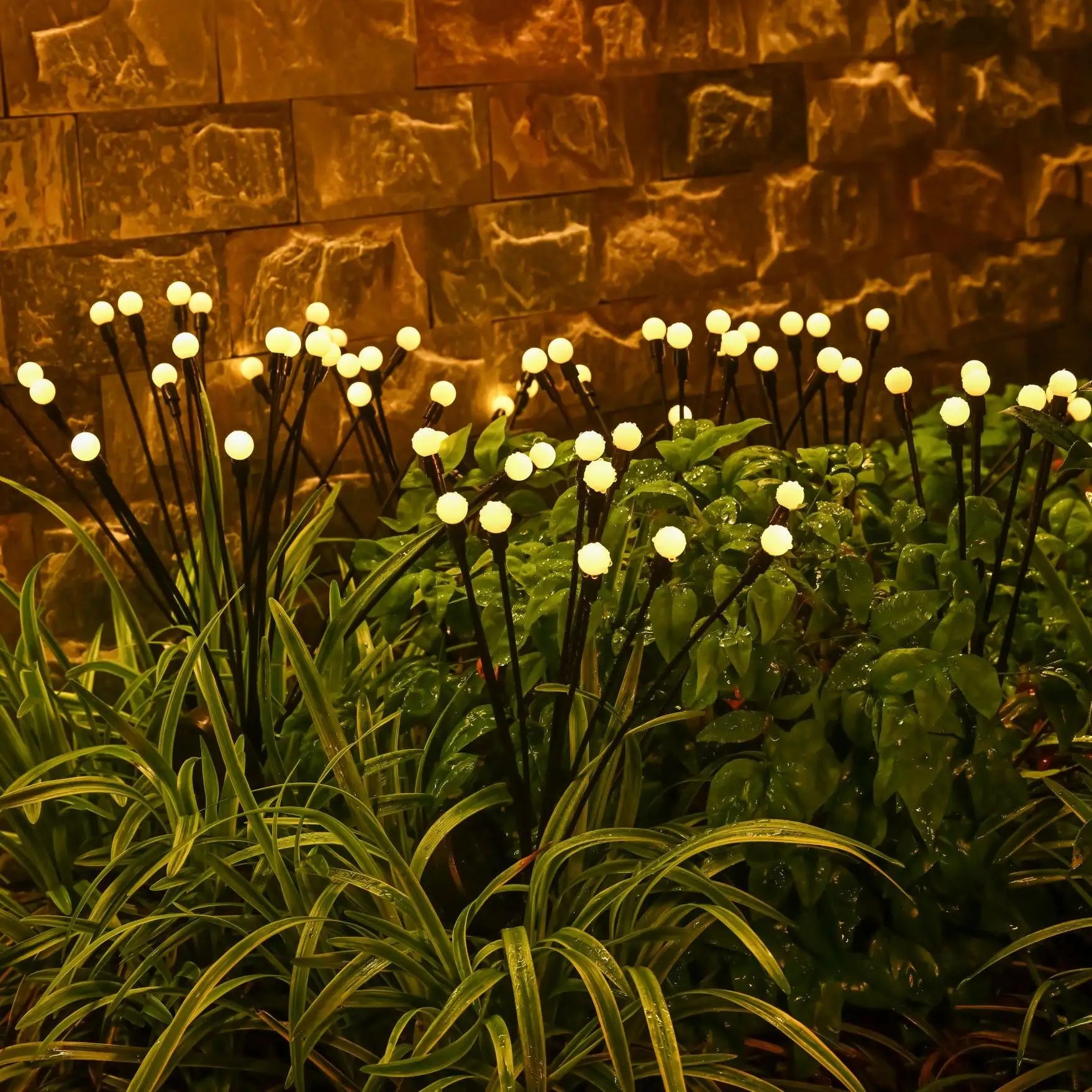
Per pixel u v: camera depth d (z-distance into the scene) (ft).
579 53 8.69
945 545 7.04
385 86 8.31
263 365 8.36
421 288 8.59
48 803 7.13
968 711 7.01
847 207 9.55
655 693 6.89
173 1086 6.81
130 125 7.89
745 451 7.23
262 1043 6.97
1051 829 7.18
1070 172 10.12
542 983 6.64
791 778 6.72
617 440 6.42
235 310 8.24
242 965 6.90
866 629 7.14
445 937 6.48
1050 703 6.86
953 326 10.02
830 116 9.39
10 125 7.70
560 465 7.42
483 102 8.54
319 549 8.63
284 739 7.29
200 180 8.05
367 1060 6.63
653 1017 6.20
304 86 8.16
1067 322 10.46
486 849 7.11
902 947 6.89
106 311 7.37
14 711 7.27
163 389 7.23
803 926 6.88
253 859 6.94
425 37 8.34
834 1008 6.81
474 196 8.61
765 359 7.68
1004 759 6.84
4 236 7.78
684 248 9.16
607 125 8.84
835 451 7.36
